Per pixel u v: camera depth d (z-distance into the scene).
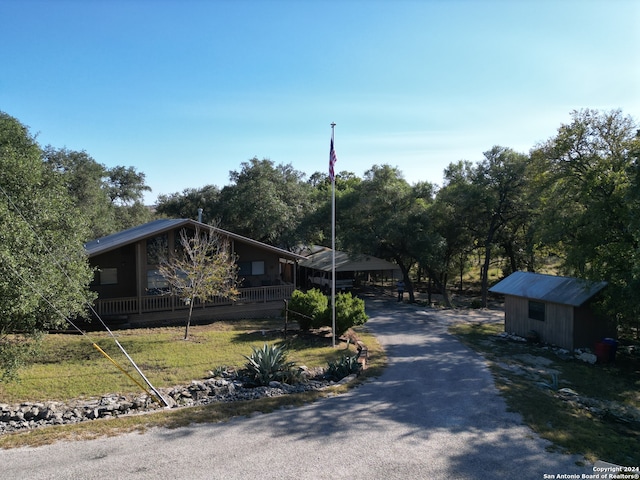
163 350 17.14
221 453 8.12
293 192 42.50
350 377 14.01
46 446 8.42
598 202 18.56
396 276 50.59
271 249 26.38
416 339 21.17
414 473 7.42
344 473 7.38
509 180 32.28
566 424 10.10
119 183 57.38
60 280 13.09
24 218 12.59
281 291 26.58
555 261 38.94
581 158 20.88
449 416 10.46
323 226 39.19
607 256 18.19
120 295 24.50
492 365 16.28
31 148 25.70
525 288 22.12
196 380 13.47
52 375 13.87
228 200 42.25
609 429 10.24
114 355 16.34
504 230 36.47
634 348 20.95
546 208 22.61
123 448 8.33
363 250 33.41
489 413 10.72
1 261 10.92
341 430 9.38
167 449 8.27
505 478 7.31
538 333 21.14
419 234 32.34
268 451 8.23
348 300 20.34
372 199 34.25
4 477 7.10
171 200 50.56
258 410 10.67
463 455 8.20
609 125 20.31
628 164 16.98
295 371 13.86
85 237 15.27
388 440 8.87
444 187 38.00
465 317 28.14
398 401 11.65
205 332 21.16
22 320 12.48
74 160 41.72
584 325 19.75
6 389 12.57
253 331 21.45
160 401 11.48
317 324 20.11
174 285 21.05
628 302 16.98
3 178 13.56
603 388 14.59
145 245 23.94
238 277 27.83
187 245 20.52
